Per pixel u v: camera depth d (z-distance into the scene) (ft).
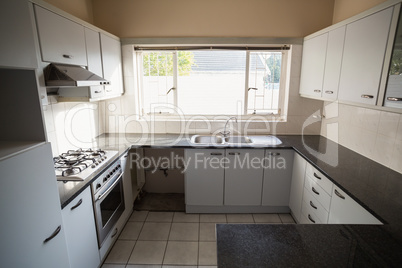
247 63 9.91
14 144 3.89
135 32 9.47
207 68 10.05
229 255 3.24
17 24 3.53
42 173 3.93
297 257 3.22
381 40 5.09
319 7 9.07
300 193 7.93
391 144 6.29
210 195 9.00
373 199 4.76
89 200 5.76
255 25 9.27
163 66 10.14
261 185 8.87
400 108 4.67
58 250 4.39
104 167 6.38
